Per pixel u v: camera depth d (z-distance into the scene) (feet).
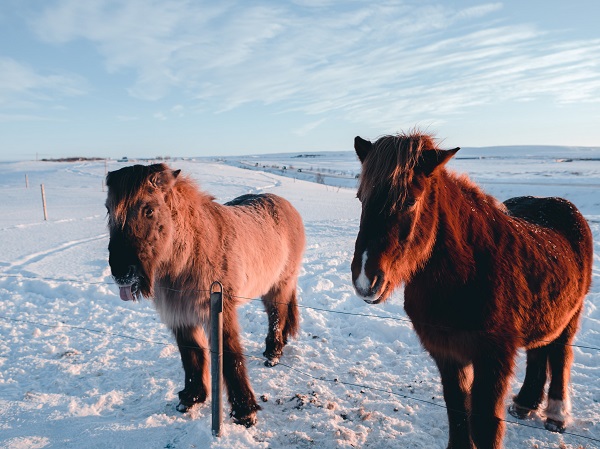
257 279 13.79
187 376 12.44
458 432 9.23
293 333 16.92
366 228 7.49
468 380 9.46
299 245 17.31
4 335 18.07
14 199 82.12
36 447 10.71
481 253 8.36
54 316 20.40
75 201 78.18
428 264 8.36
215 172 144.05
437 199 8.09
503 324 8.19
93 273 27.53
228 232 12.55
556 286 9.07
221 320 10.19
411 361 15.67
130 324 19.47
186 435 11.00
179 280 11.47
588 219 50.90
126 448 10.64
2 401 12.89
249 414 11.68
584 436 11.04
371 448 10.84
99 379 14.42
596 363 15.05
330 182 147.84
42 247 36.06
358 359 16.06
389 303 21.31
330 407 12.62
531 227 9.91
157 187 10.46
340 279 25.85
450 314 8.39
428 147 7.80
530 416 12.11
